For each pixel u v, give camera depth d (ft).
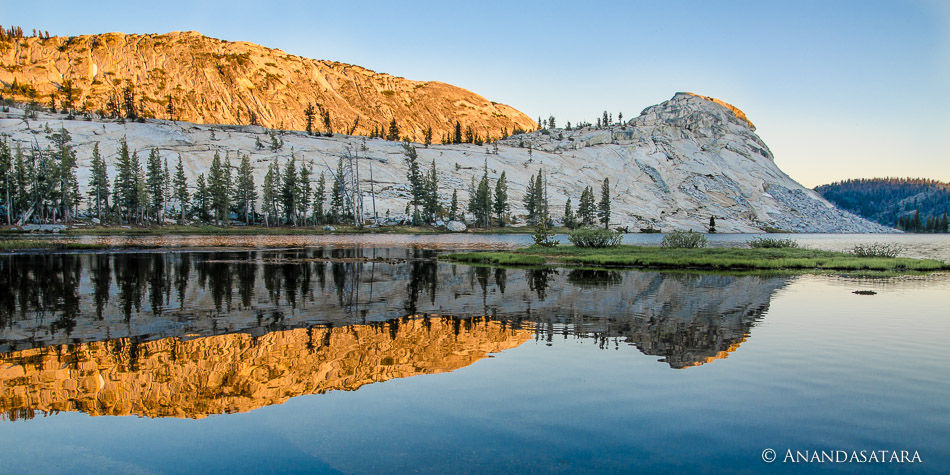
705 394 32.73
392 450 24.86
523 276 102.32
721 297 74.38
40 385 34.09
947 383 34.81
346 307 64.49
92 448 25.21
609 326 53.21
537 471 22.63
